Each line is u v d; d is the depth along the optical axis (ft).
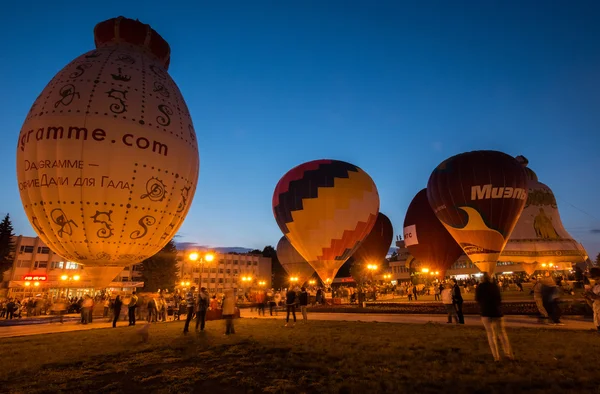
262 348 27.76
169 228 34.96
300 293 49.90
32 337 38.75
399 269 260.21
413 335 32.71
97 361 25.18
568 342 26.91
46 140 30.19
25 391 18.63
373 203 78.74
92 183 30.12
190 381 19.71
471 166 68.28
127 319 67.67
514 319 43.47
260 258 342.85
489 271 66.28
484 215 65.77
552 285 39.81
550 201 102.22
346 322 45.80
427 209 101.71
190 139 36.70
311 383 18.78
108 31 37.42
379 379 19.06
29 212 31.45
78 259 32.37
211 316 56.70
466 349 25.63
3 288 181.78
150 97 33.99
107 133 30.78
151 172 32.35
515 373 19.54
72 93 31.35
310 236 74.64
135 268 236.22
